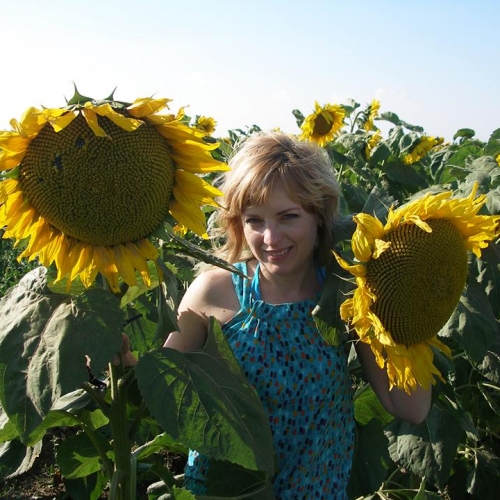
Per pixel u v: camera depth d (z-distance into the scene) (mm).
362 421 1988
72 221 1334
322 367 1637
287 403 1633
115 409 1512
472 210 1546
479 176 2430
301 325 1639
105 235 1356
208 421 1390
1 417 1579
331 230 1641
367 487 1867
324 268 1687
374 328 1494
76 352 1322
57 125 1264
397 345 1533
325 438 1672
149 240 1407
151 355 1439
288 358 1628
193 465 1731
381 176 4414
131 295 1472
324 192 1581
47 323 1360
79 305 1371
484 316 1952
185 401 1398
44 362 1323
